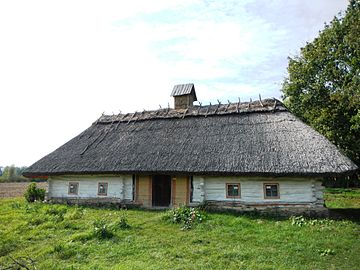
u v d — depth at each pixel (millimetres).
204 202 16578
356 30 22375
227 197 16484
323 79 29828
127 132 21734
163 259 9633
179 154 17531
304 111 31578
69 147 21844
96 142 21594
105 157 19328
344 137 27016
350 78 26156
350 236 11438
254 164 15336
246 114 19594
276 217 14789
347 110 25812
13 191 38031
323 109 28016
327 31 29875
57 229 13438
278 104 19312
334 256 9648
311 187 15094
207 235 11828
